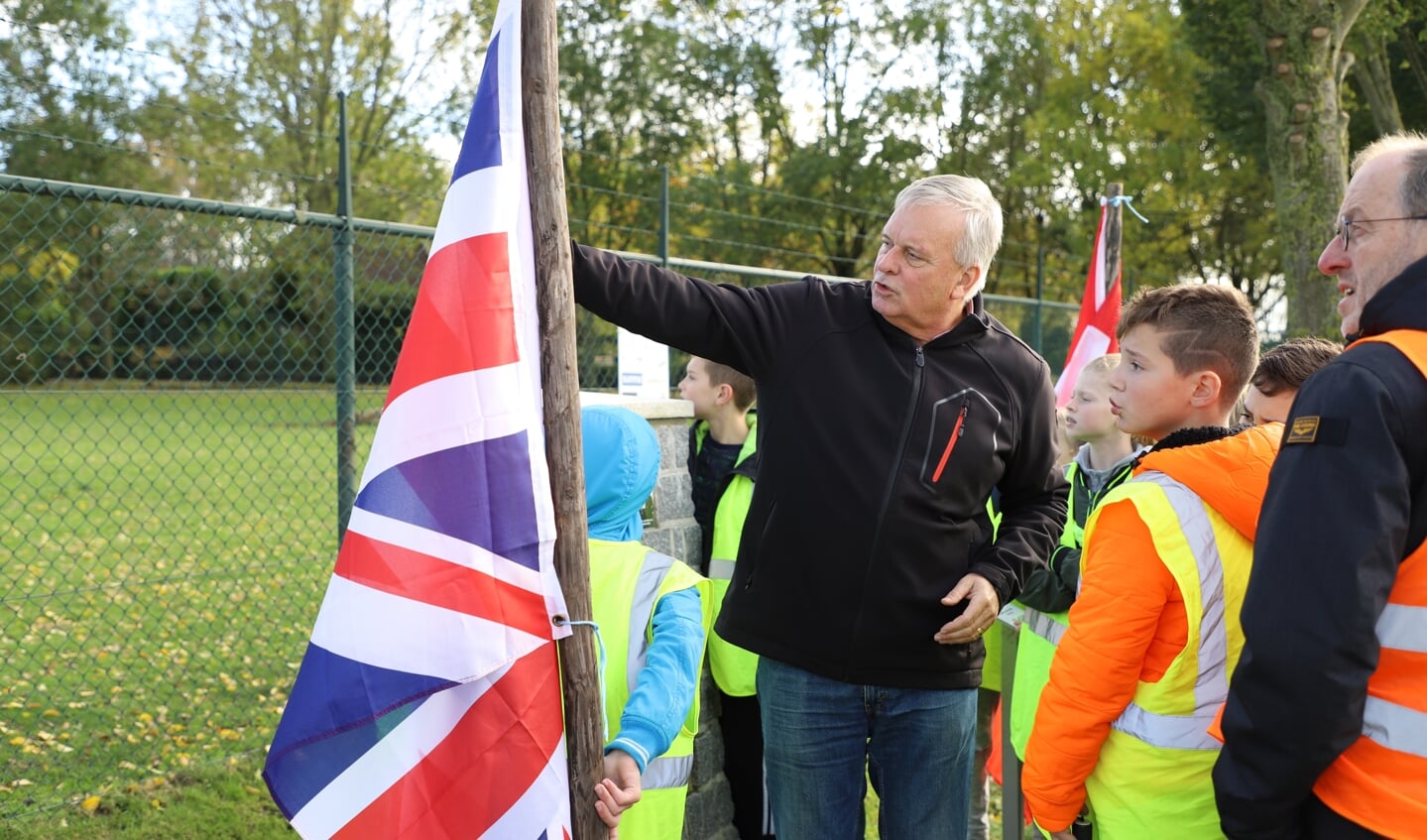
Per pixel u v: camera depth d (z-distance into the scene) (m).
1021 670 2.70
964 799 2.37
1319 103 9.72
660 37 26.06
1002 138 26.97
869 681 2.22
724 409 3.38
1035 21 25.19
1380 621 1.43
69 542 8.48
